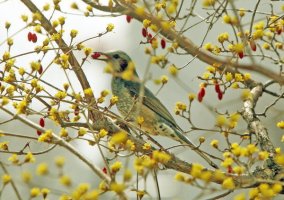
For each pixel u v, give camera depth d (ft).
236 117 31.58
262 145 37.60
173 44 34.35
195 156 69.87
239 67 23.67
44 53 35.81
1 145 32.94
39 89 34.68
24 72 35.22
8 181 26.96
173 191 63.36
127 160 27.14
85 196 25.98
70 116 41.14
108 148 33.55
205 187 26.89
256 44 37.27
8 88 34.83
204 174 26.86
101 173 28.02
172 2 34.53
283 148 59.57
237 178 30.19
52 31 37.35
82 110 32.60
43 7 36.70
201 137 34.14
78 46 37.35
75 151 28.89
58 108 34.76
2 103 31.78
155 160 27.78
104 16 37.04
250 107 39.60
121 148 34.32
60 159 25.89
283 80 23.26
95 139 30.09
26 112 33.40
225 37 36.42
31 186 27.25
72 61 38.81
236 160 28.99
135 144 35.68
